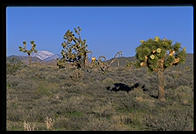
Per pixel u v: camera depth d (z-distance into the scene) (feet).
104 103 51.57
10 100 56.49
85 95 68.59
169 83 80.33
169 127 31.63
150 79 98.17
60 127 33.73
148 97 60.85
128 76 119.24
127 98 52.70
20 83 90.27
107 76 118.83
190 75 101.40
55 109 44.09
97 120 35.14
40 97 65.98
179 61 60.64
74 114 42.60
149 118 37.01
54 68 167.84
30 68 159.02
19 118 38.29
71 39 111.75
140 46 62.69
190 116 37.58
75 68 110.42
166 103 52.19
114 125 33.78
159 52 59.16
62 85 94.02
